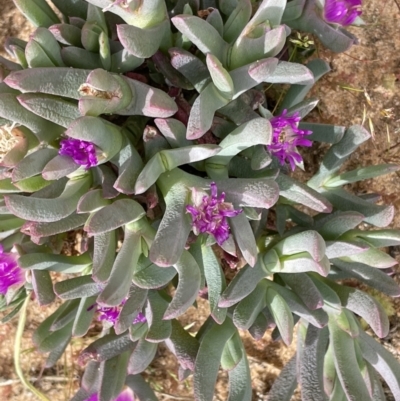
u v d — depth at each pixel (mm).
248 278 172
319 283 187
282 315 174
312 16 187
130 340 191
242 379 189
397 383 190
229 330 185
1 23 247
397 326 238
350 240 178
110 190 165
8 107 151
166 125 155
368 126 230
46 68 148
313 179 199
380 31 234
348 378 182
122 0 147
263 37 151
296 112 174
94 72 140
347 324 188
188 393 254
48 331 202
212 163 173
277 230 203
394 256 235
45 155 158
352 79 231
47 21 181
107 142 151
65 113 156
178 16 143
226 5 183
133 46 145
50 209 153
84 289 174
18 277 187
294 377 211
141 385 210
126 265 158
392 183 232
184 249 167
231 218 160
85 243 194
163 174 165
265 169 181
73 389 256
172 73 177
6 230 191
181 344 187
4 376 260
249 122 152
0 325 257
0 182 176
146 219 174
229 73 155
